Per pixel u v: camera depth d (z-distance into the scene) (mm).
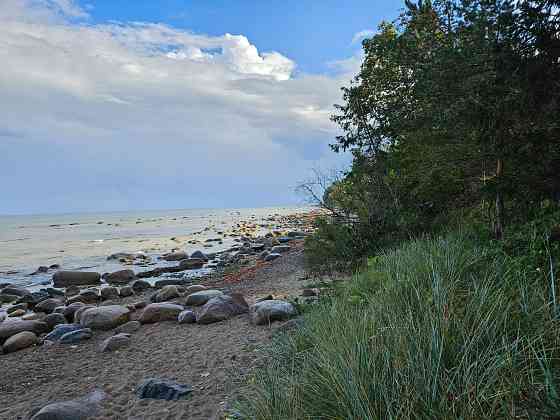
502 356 2266
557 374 2170
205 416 3828
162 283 15859
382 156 12047
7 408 4828
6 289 16188
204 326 7703
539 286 3227
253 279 13977
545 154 4988
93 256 27125
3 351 7594
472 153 6371
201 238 37344
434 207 9250
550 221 4605
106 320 8453
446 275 4215
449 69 6066
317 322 4414
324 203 10312
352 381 2424
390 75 13000
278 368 3566
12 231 60812
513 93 4996
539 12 4660
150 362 5883
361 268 8469
